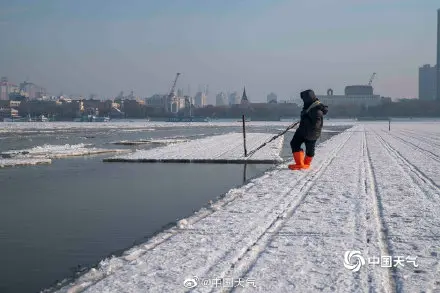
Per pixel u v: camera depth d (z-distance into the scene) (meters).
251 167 19.59
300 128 16.80
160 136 48.56
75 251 7.75
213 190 13.73
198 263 6.42
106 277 5.99
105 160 22.28
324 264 6.34
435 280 5.77
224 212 9.66
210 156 23.12
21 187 14.46
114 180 15.89
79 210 10.94
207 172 17.95
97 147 32.28
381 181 13.98
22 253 7.68
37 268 6.98
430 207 10.07
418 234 7.86
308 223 8.62
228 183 15.09
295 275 5.93
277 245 7.23
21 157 23.83
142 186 14.52
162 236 7.88
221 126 90.12
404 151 25.75
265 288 5.51
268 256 6.68
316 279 5.79
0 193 13.37
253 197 11.38
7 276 6.66
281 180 14.16
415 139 38.53
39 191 13.71
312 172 16.09
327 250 6.95
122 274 6.06
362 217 9.09
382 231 8.12
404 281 5.72
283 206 10.20
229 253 6.85
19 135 50.53
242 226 8.42
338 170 16.67
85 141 39.81
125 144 35.53
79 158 23.92
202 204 11.62
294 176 15.05
